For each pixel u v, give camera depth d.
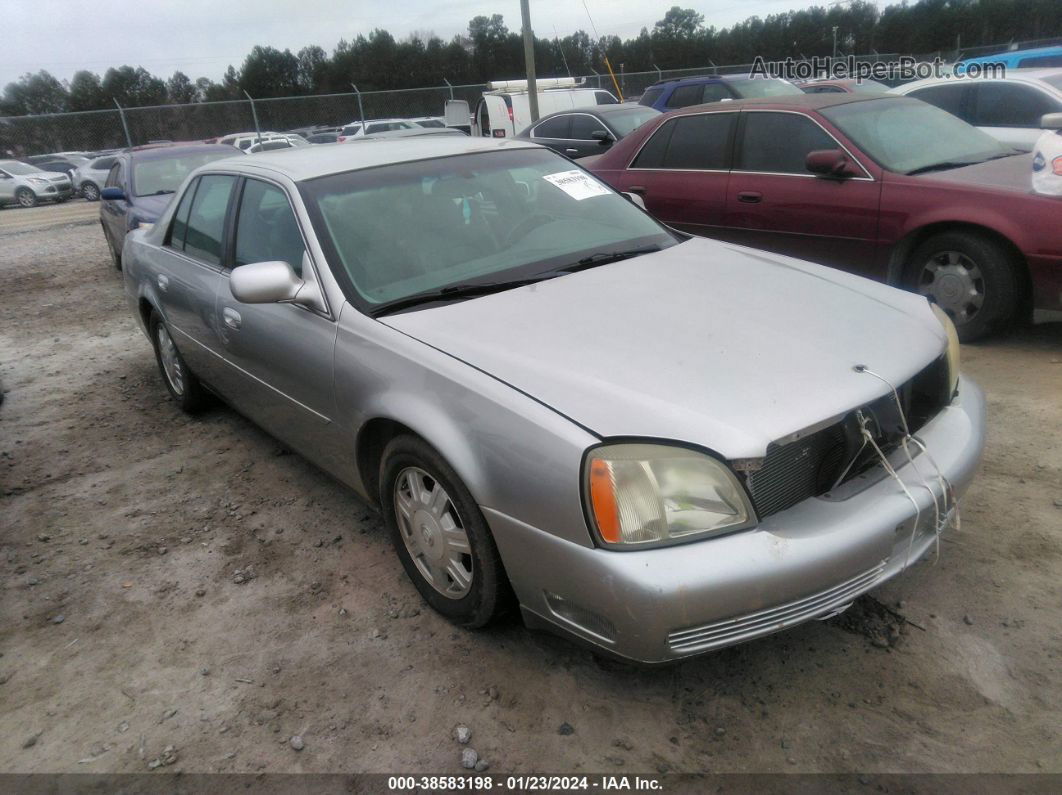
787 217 5.59
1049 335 5.05
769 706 2.35
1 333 7.46
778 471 2.14
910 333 2.60
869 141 5.32
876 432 2.25
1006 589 2.74
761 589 2.03
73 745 2.40
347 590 3.06
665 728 2.30
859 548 2.12
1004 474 3.45
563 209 3.55
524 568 2.30
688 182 6.16
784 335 2.50
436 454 2.51
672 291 2.87
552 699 2.44
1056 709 2.25
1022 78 7.59
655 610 2.00
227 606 3.02
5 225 17.69
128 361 6.28
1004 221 4.59
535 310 2.75
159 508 3.82
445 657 2.64
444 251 3.14
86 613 3.04
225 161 4.16
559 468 2.13
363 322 2.83
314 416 3.18
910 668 2.44
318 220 3.12
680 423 2.10
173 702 2.55
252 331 3.43
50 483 4.17
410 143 3.83
